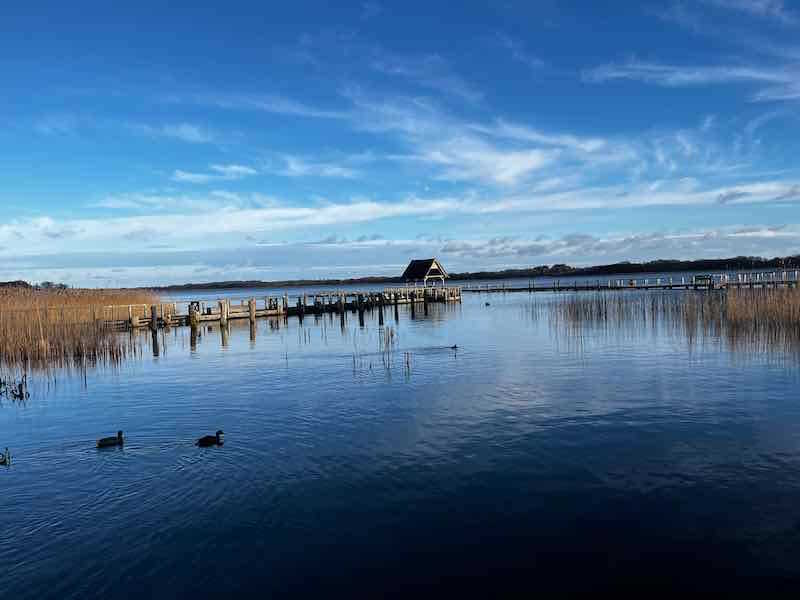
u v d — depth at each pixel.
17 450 12.95
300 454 12.15
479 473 10.84
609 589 7.12
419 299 74.19
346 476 10.83
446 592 7.12
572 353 25.28
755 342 26.19
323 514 9.24
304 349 29.30
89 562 7.96
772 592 6.97
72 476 11.12
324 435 13.49
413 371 21.70
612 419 14.32
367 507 9.47
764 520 8.73
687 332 31.14
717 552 7.88
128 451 12.66
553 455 11.74
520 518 8.97
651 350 25.30
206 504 9.71
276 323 47.31
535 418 14.56
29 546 8.41
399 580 7.39
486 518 9.00
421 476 10.75
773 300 30.97
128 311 44.09
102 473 11.27
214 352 29.19
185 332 40.56
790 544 8.02
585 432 13.26
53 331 29.44
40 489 10.50
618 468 10.95
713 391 17.06
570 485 10.19
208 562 7.89
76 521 9.18
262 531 8.73
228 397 18.05
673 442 12.41
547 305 57.84
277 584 7.35
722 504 9.30
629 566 7.59
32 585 7.43
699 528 8.53
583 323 38.09
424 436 13.21
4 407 17.30
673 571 7.46
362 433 13.56
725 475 10.48
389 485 10.35
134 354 28.91
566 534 8.45
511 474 10.74
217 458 12.02
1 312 31.53
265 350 29.44
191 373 22.83
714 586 7.12
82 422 15.38
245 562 7.88
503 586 7.22
